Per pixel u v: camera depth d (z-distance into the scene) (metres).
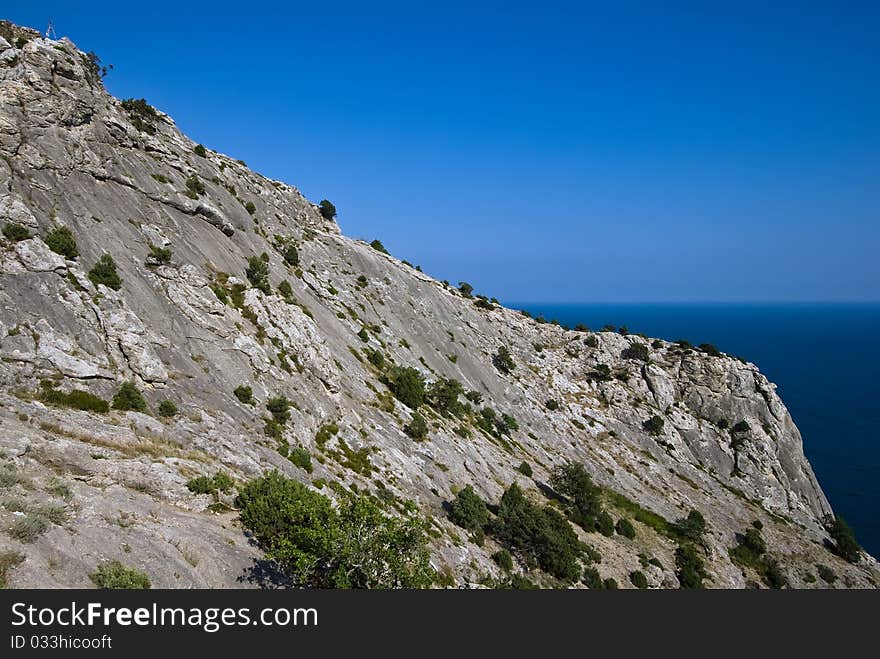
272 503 25.42
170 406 36.22
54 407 29.83
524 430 90.38
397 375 73.06
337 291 87.12
